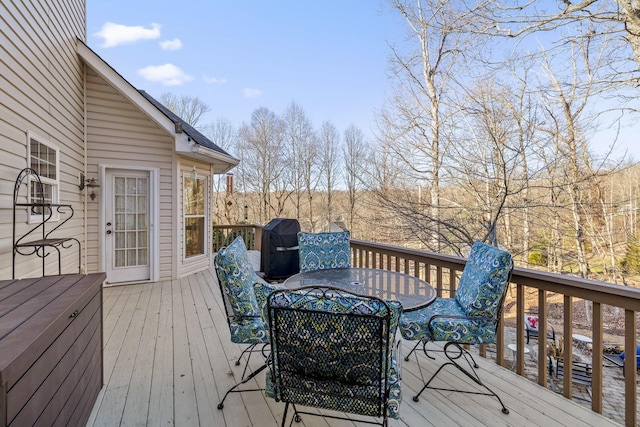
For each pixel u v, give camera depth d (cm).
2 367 92
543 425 179
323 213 1838
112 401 203
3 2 271
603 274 647
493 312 201
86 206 488
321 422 185
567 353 204
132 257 529
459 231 643
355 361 131
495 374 236
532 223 650
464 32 593
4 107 272
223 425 182
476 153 673
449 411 193
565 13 495
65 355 148
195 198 623
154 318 359
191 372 240
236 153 1981
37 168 340
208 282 533
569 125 593
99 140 496
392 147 838
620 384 452
